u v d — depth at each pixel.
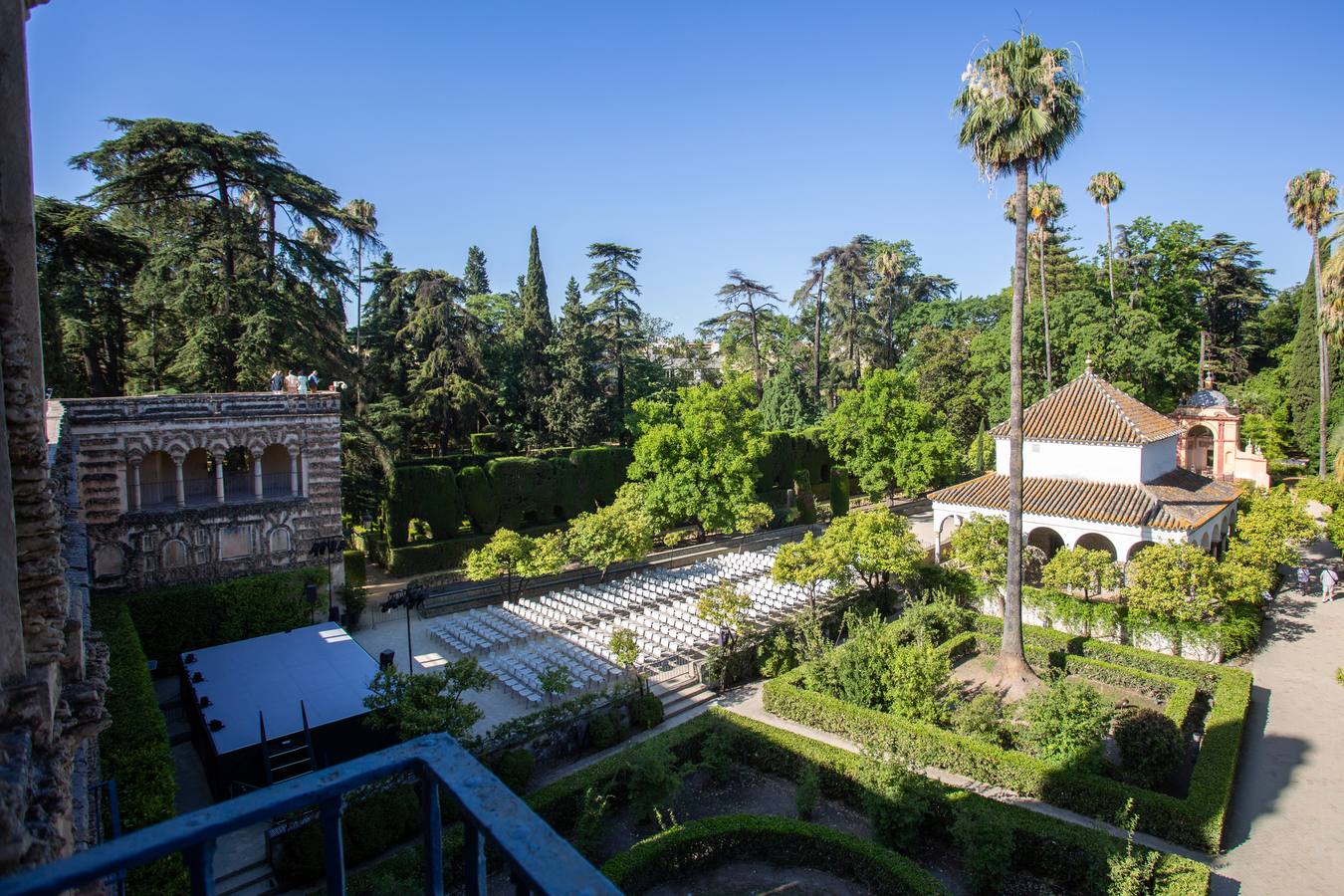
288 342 38.16
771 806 20.88
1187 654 29.17
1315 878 16.89
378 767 3.11
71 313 35.28
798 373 80.00
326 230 39.62
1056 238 68.94
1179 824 18.16
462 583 39.72
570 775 20.55
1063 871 17.38
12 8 6.53
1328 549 45.59
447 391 55.19
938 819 18.91
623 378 70.06
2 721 5.80
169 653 30.30
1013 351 25.84
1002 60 23.81
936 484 67.88
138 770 15.73
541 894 2.41
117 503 30.27
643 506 46.38
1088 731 20.95
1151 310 66.12
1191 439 58.62
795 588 37.81
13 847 4.52
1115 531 33.22
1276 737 23.17
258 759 20.11
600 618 34.56
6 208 6.58
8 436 6.49
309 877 17.52
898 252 101.06
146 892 14.58
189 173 36.94
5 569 5.91
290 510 33.88
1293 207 52.94
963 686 27.25
